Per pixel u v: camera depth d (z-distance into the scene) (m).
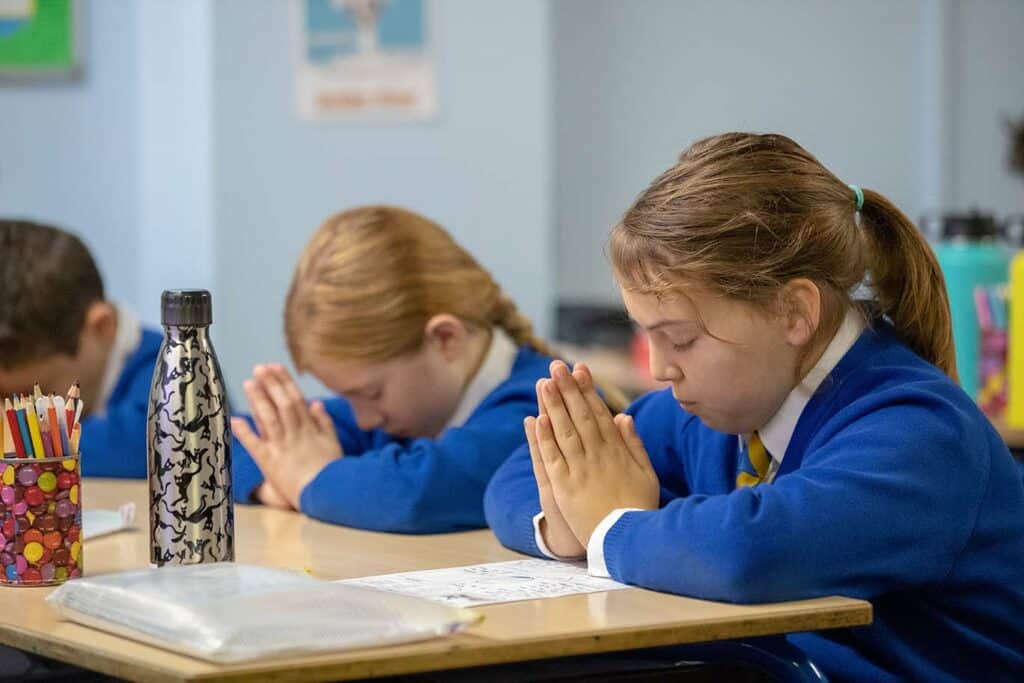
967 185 5.60
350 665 1.23
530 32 4.52
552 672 1.51
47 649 1.35
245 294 4.34
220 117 4.27
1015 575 1.66
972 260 3.15
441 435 2.29
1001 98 5.61
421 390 2.26
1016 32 5.60
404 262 2.24
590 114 5.25
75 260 2.68
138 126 4.40
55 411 1.65
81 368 2.69
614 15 5.25
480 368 2.31
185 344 1.67
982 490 1.61
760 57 5.38
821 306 1.68
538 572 1.65
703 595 1.47
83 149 4.39
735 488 1.88
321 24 4.36
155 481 1.67
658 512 1.57
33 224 2.69
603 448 1.72
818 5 5.41
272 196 4.35
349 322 2.20
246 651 1.22
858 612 1.44
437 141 4.48
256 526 2.10
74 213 4.40
